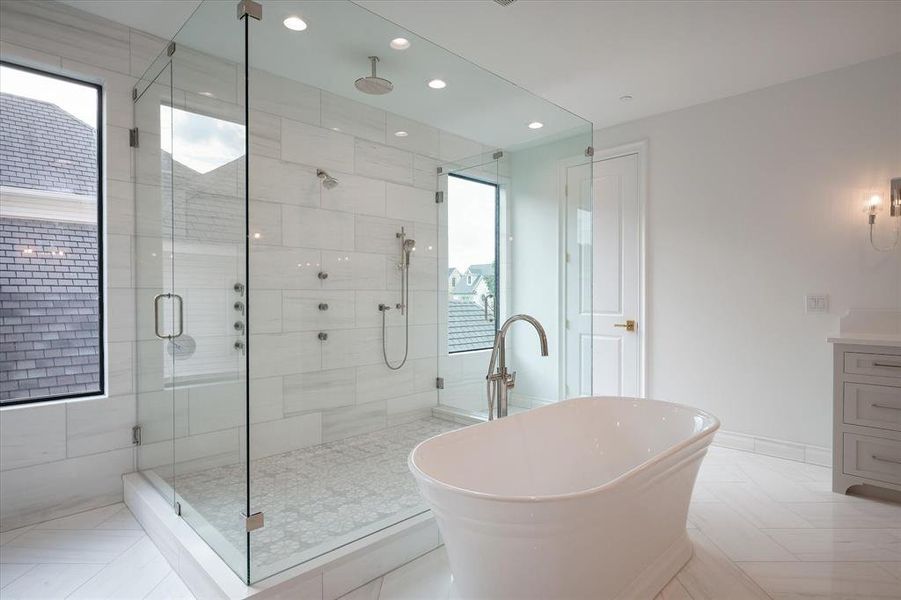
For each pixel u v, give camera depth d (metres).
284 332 2.13
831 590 1.86
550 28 2.67
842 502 2.66
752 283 3.52
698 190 3.76
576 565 1.54
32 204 2.53
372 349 2.46
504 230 3.05
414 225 2.65
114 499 2.65
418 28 2.66
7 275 2.46
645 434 2.51
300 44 2.03
